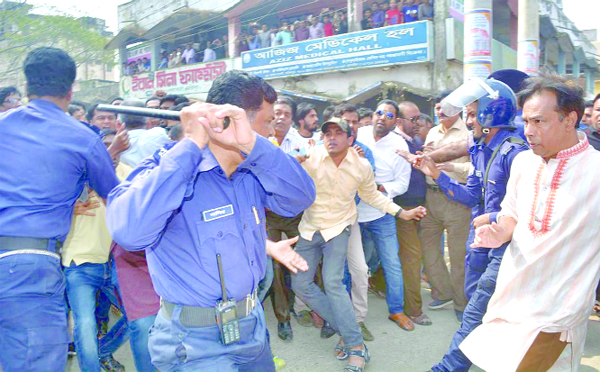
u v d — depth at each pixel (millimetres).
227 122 1404
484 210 2996
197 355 1565
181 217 1560
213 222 1568
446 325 3990
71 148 2133
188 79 18109
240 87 1592
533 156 2326
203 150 1583
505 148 2756
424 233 4262
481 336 2338
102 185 2258
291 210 1762
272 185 1610
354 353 3188
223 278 1570
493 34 16953
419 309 4027
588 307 2137
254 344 1675
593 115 3861
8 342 2027
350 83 13570
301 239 3377
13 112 2170
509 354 2186
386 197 3672
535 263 2174
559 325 2119
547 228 2154
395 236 3963
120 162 3141
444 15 11633
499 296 2309
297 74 14367
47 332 2076
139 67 21453
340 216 3316
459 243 3953
